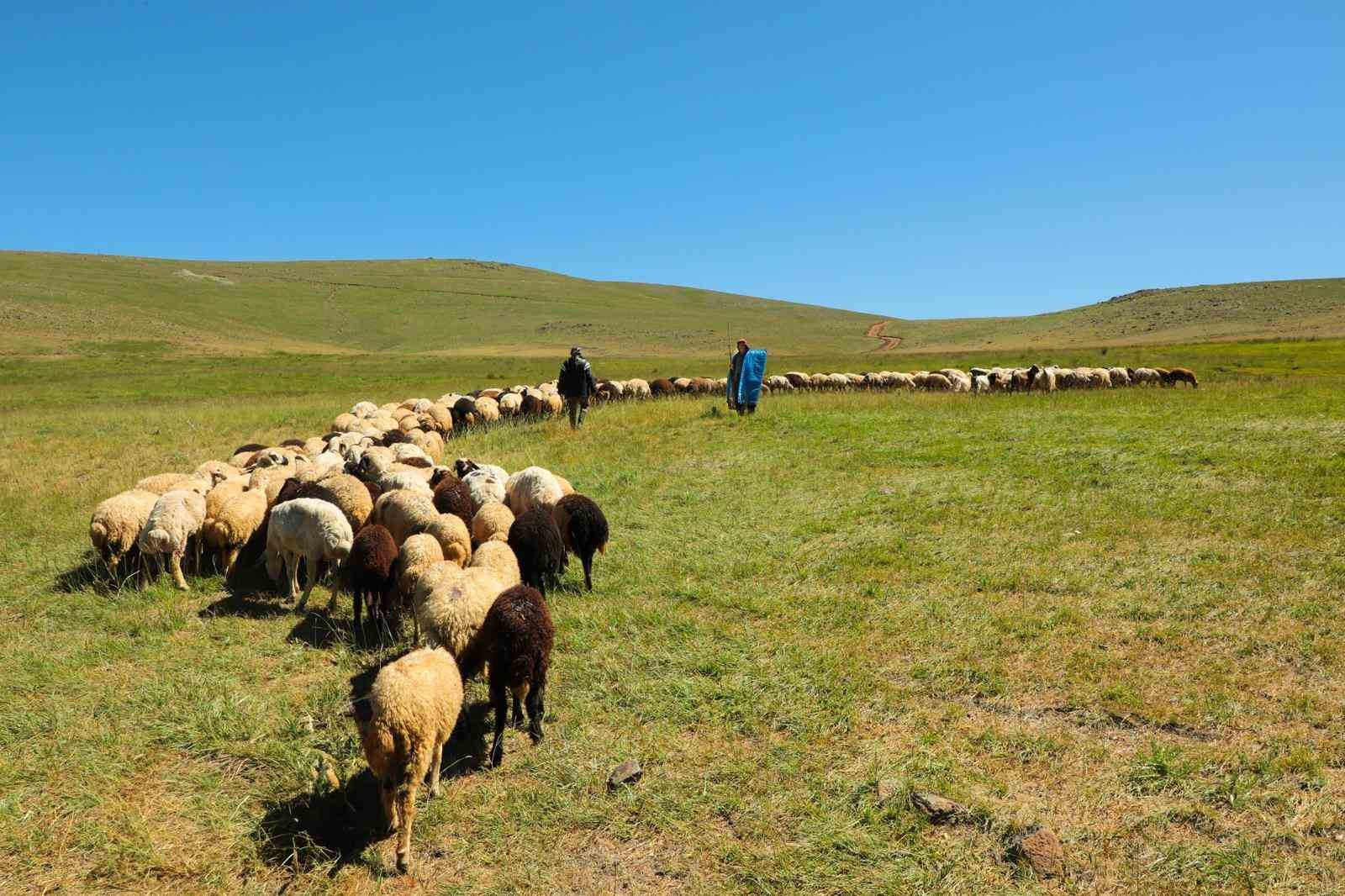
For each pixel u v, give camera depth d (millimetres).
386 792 4684
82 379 44875
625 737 5645
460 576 6465
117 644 7230
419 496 9234
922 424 18156
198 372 48938
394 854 4578
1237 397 21125
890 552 9375
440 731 4863
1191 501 10539
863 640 7016
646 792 5004
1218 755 5074
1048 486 11953
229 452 17922
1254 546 8719
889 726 5648
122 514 9023
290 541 8250
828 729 5625
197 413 26109
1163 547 8906
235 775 5328
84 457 17344
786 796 4914
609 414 21109
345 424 18766
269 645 7293
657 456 15594
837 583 8430
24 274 104250
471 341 100562
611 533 10562
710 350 89812
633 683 6375
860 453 15148
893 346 90250
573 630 7430
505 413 22344
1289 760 4957
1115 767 5066
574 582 8828
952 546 9469
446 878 4398
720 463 14781
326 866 4488
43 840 4641
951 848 4430
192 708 6070
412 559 7430
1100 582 8047
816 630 7254
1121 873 4188
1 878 4383
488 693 6391
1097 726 5562
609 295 154125
